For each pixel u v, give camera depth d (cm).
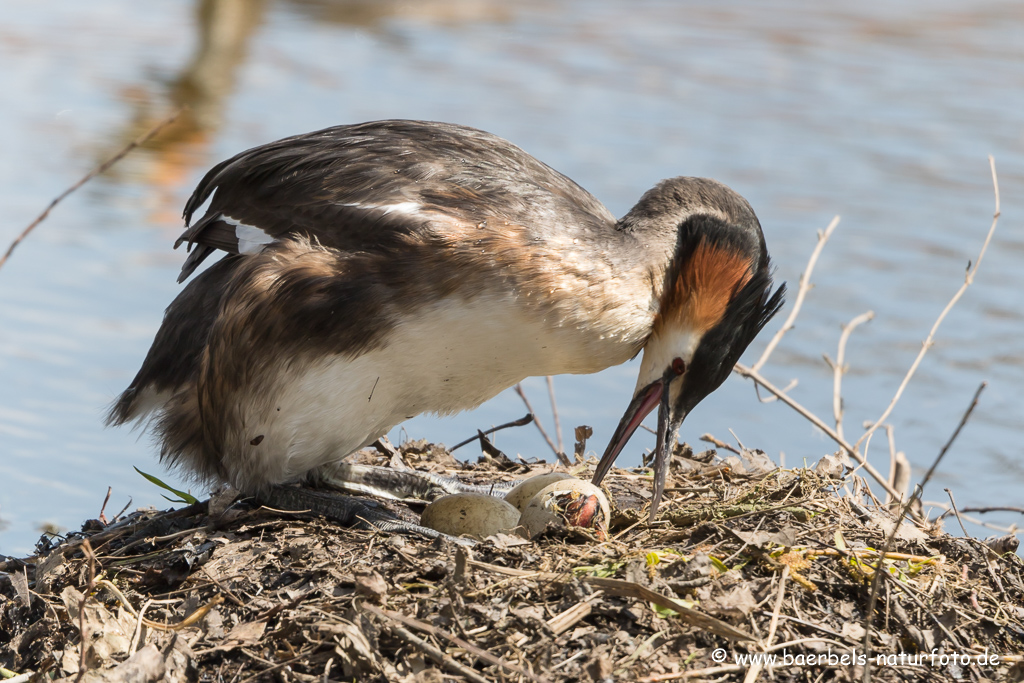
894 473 1280
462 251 1004
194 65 3316
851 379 1662
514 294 1012
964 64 3284
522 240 1016
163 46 3562
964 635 898
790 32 3728
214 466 1091
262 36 3691
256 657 848
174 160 2561
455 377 1060
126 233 2166
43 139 2644
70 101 2953
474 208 1027
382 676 821
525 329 1029
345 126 1133
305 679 829
